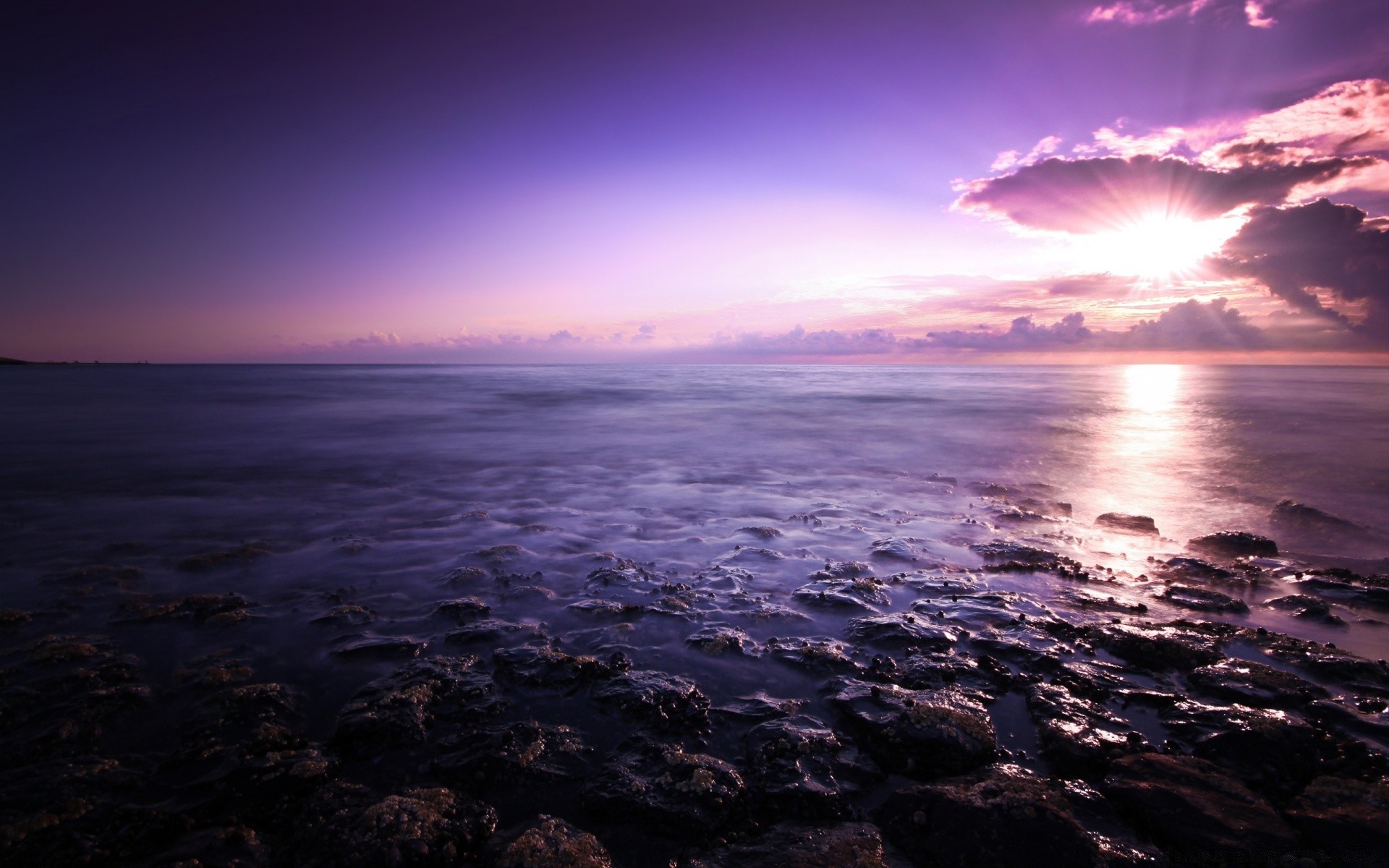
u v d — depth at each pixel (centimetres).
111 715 362
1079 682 406
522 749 328
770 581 600
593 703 378
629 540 730
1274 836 268
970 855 259
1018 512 889
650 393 3809
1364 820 273
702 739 345
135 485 1040
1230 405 2720
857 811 294
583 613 513
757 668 427
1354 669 425
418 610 524
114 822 275
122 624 487
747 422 2108
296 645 455
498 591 562
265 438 1664
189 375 7988
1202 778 302
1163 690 404
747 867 255
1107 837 273
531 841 261
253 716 359
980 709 368
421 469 1222
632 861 262
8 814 278
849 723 361
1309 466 1270
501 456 1382
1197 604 554
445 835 268
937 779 315
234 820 281
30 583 576
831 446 1557
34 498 938
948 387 4453
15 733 344
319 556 665
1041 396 3400
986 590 579
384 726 345
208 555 652
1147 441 1630
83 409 2553
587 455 1407
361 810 282
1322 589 596
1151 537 788
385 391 4075
